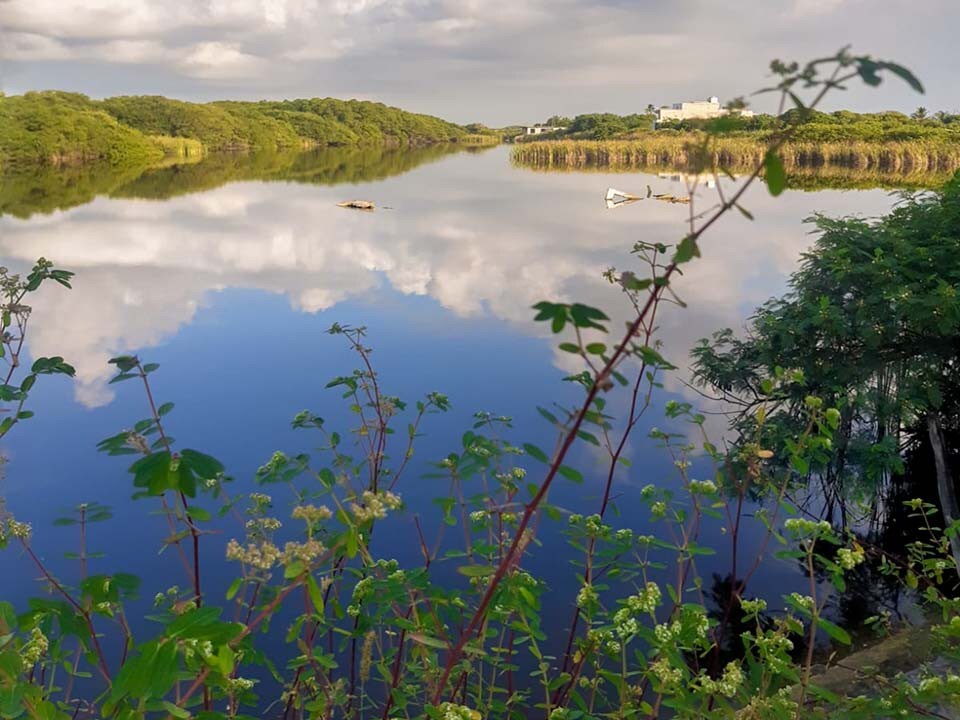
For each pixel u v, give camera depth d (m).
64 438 9.77
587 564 2.77
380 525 7.27
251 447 9.38
